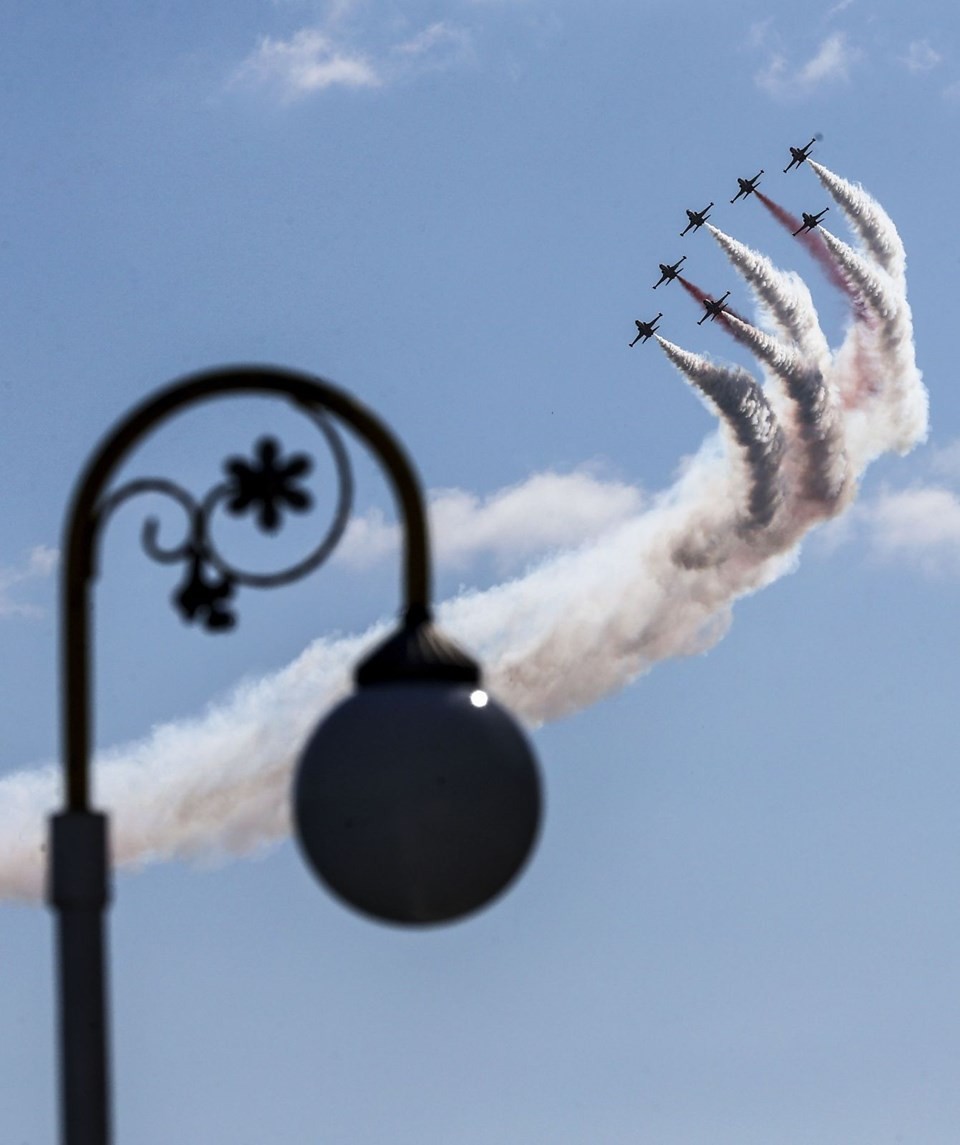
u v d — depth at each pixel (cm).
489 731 2559
